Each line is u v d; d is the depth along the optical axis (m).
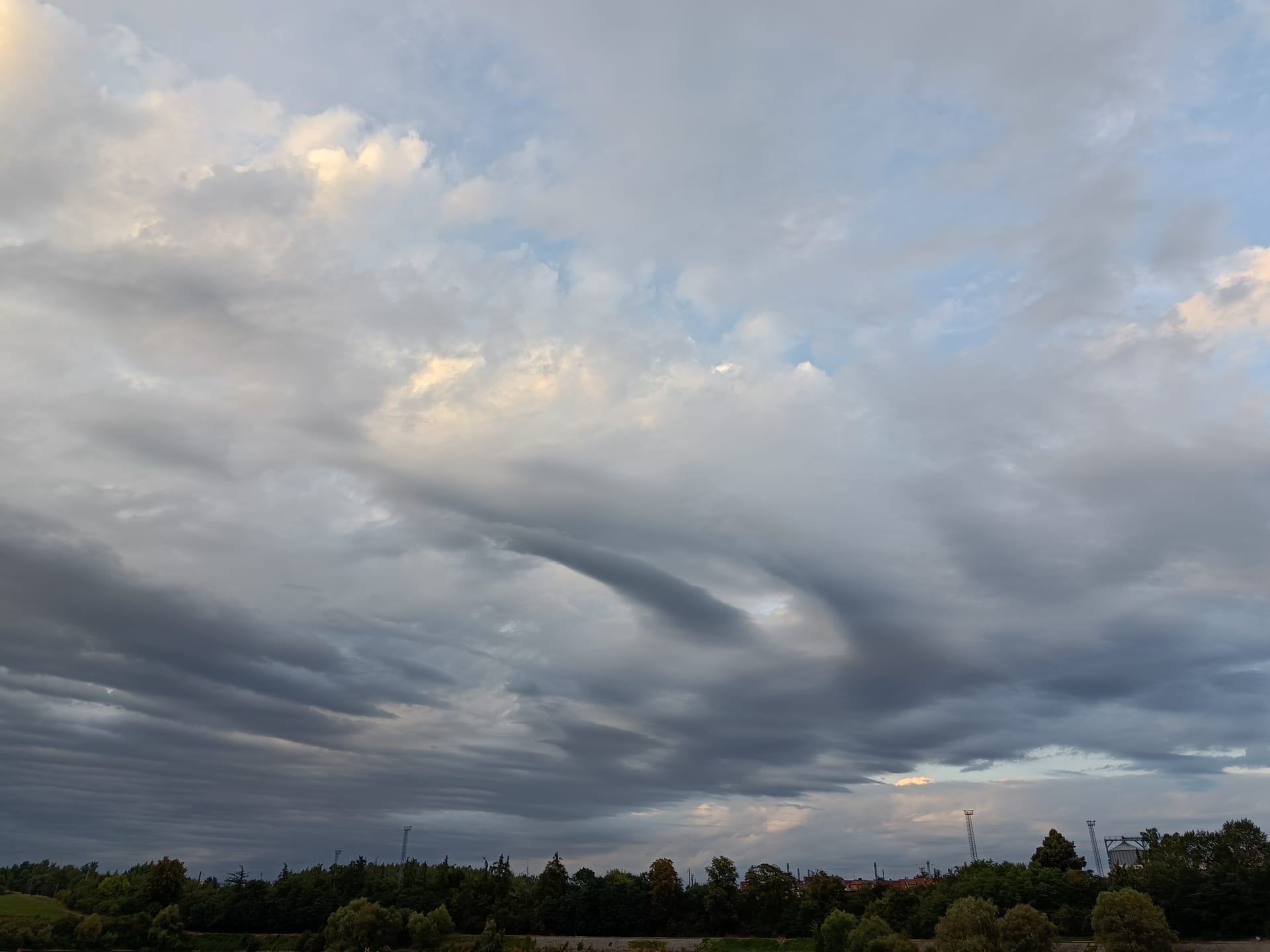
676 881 175.12
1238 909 106.31
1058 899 127.44
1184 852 121.19
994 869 142.62
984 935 96.56
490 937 153.75
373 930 162.25
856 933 115.38
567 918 174.00
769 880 171.12
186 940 177.88
